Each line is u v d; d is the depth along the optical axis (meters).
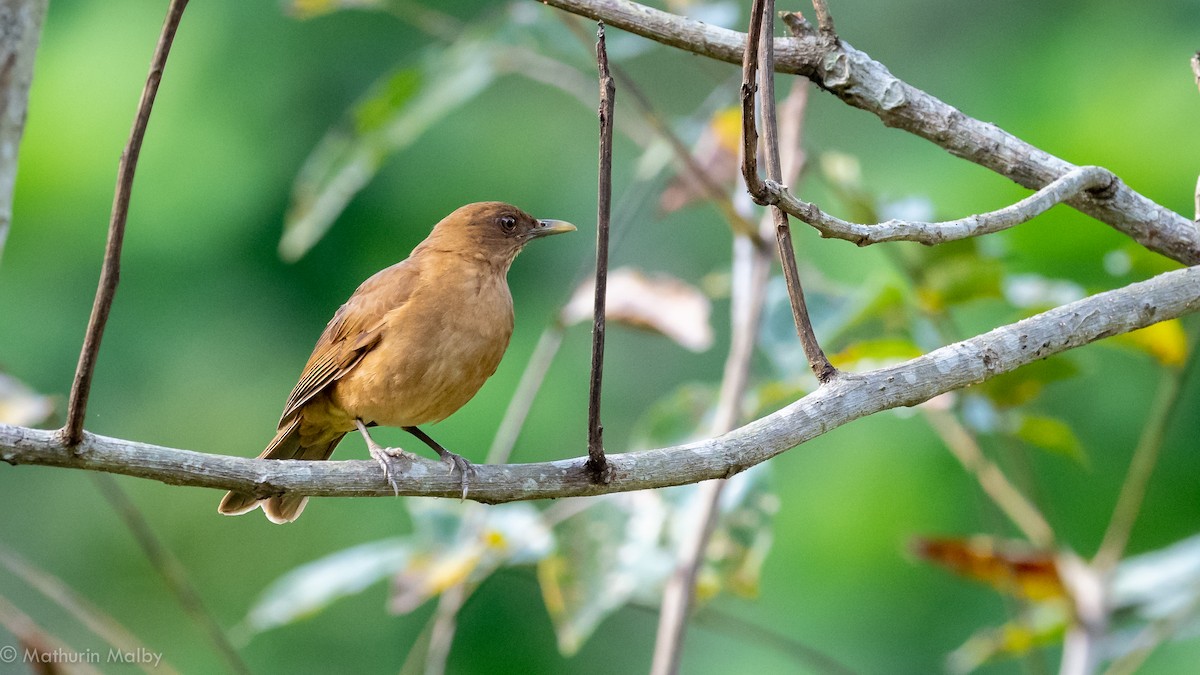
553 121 14.91
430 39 13.95
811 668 12.75
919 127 6.76
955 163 13.05
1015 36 14.34
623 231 10.24
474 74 10.23
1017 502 9.52
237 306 13.88
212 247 13.73
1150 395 12.78
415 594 8.57
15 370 13.59
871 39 14.91
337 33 13.93
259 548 14.88
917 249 9.09
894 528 12.84
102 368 13.77
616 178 14.95
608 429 14.42
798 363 9.49
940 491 12.84
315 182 10.23
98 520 14.83
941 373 6.06
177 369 13.80
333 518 14.91
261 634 14.36
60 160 13.63
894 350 9.07
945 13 14.65
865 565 12.92
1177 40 13.38
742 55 6.45
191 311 13.80
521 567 9.13
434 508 9.15
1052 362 8.98
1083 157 13.10
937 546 9.39
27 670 13.87
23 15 5.42
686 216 15.30
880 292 9.19
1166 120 13.02
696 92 15.58
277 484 5.80
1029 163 6.79
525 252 14.73
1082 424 12.99
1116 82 13.44
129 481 14.99
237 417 13.80
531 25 10.26
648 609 9.27
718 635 13.12
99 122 13.62
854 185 9.52
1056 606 10.23
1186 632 9.55
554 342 9.70
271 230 13.78
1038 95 13.86
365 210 14.20
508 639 14.04
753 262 9.31
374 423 8.72
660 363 14.87
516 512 9.05
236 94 13.70
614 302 9.73
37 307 13.67
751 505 9.32
